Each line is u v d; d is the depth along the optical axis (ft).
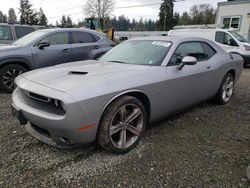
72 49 22.47
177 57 12.45
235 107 16.39
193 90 13.19
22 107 9.42
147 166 9.15
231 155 10.02
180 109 13.02
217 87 15.66
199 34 41.16
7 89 19.30
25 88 9.31
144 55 12.51
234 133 12.21
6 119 13.33
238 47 37.04
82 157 9.68
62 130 8.40
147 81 10.44
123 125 9.84
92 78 9.41
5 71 19.02
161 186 8.07
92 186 8.04
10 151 10.02
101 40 24.95
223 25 70.28
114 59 13.20
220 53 15.88
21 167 8.95
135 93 10.25
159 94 11.07
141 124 10.55
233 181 8.38
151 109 10.96
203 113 14.99
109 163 9.30
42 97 8.76
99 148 10.32
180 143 10.99
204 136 11.78
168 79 11.34
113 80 9.52
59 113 8.46
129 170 8.90
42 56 20.66
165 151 10.25
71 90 8.39
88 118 8.54
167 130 12.35
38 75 10.29
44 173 8.64
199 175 8.66
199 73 13.28
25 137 11.25
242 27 66.33
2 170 8.75
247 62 37.24
